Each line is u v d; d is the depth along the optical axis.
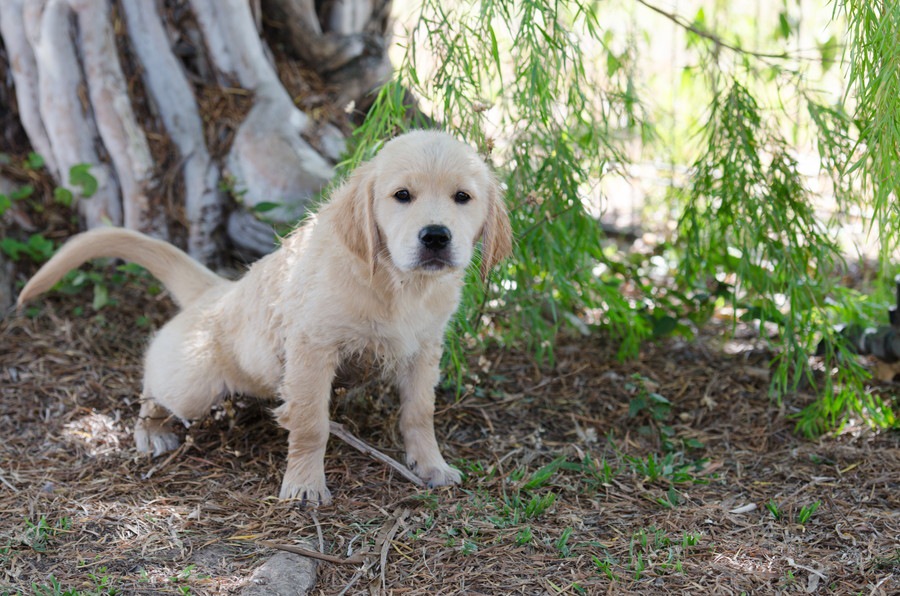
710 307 2.82
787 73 2.78
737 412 2.64
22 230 2.84
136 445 2.52
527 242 2.62
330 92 3.00
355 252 2.35
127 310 2.81
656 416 2.61
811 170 3.21
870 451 2.53
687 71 2.94
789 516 2.39
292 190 2.83
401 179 2.32
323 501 2.39
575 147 2.70
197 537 2.33
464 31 2.51
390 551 2.31
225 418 2.55
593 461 2.51
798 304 2.65
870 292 2.95
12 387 2.62
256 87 2.90
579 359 2.78
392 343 2.41
